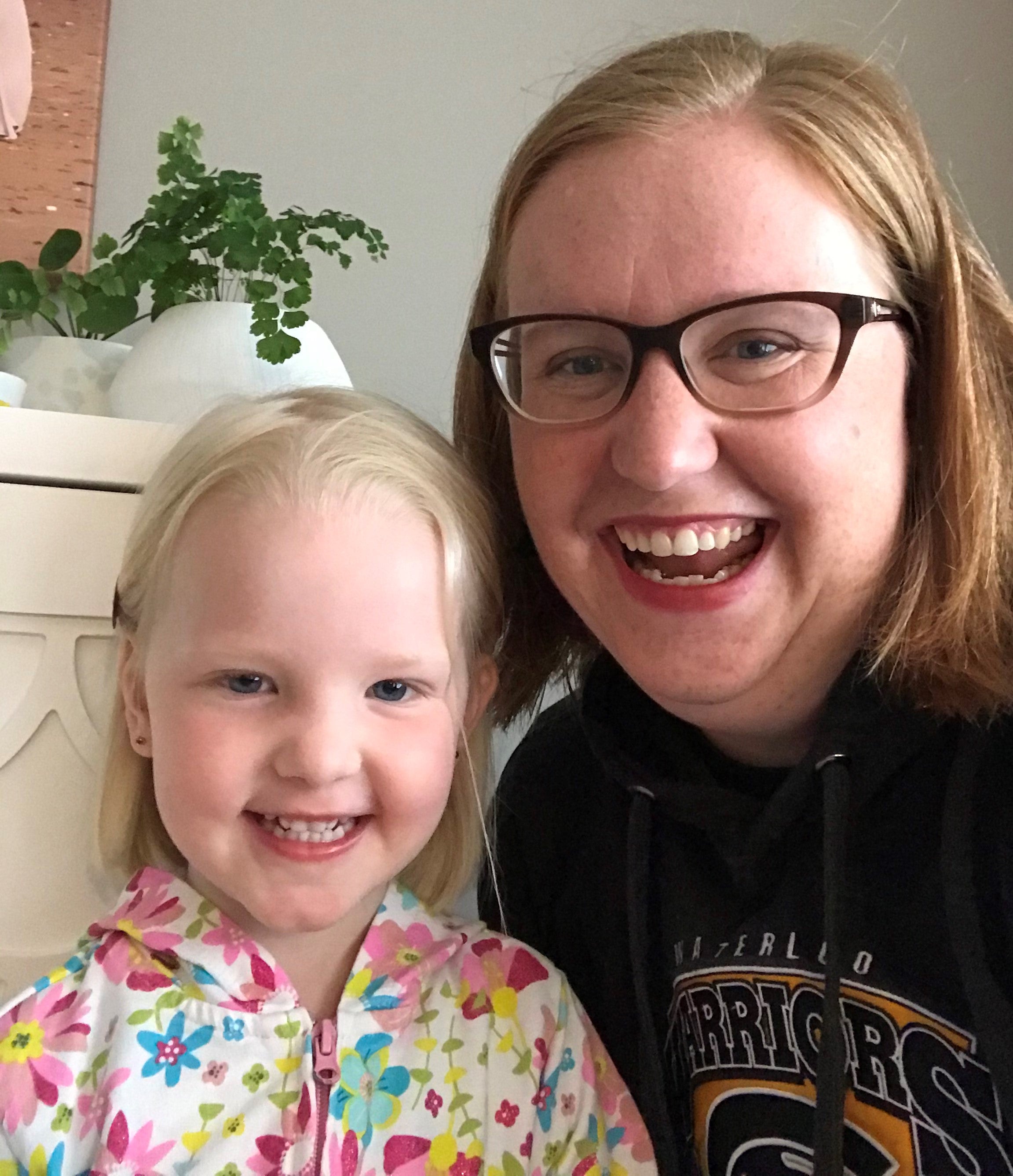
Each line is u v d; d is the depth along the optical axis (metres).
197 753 0.66
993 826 0.60
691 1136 0.69
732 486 0.60
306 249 1.34
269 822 0.68
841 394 0.58
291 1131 0.64
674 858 0.74
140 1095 0.64
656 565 0.65
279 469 0.70
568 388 0.65
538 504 0.66
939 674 0.63
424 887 0.82
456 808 0.81
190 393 0.88
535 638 0.85
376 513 0.69
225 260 0.93
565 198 0.62
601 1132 0.69
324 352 0.95
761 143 0.59
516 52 1.43
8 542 0.75
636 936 0.70
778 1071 0.64
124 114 1.29
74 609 0.76
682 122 0.60
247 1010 0.67
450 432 1.15
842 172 0.60
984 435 0.63
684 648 0.62
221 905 0.72
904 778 0.65
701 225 0.58
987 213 1.52
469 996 0.73
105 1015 0.67
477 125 1.41
